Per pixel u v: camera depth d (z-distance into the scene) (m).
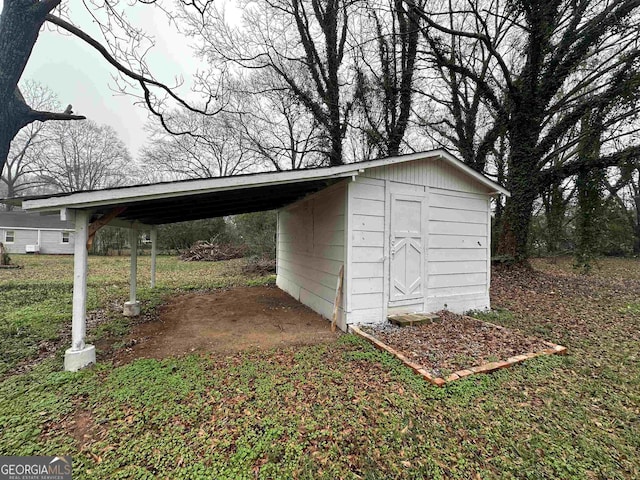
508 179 10.34
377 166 4.90
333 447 2.22
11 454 2.12
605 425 2.59
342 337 4.52
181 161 20.34
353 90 12.70
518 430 2.49
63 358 3.71
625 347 4.36
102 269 13.27
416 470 2.05
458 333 4.68
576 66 9.10
